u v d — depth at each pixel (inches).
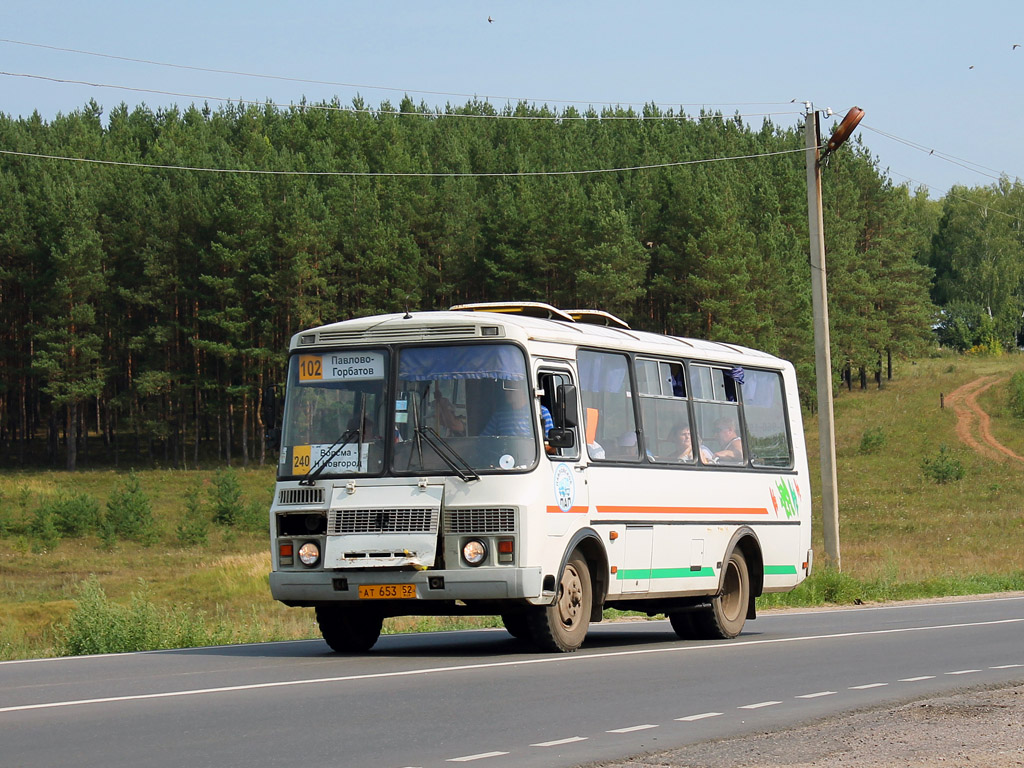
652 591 1311.5
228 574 3415.4
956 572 3095.5
